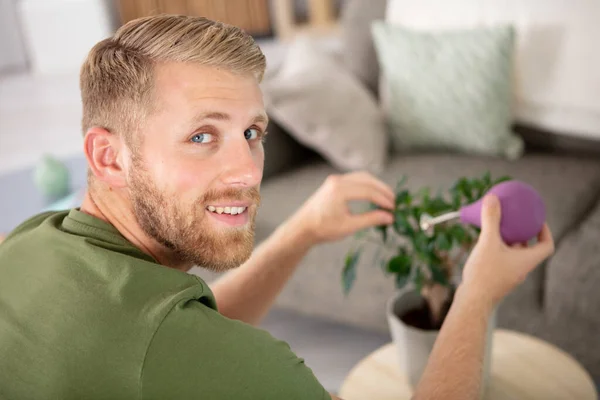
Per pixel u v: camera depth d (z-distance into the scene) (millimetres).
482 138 1947
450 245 1095
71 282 731
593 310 1466
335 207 1120
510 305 1589
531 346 1283
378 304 1725
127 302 699
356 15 2283
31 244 805
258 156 842
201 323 691
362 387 1231
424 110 1987
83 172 2746
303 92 1936
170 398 667
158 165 769
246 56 777
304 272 1812
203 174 768
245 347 699
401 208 1171
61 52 5711
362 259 1701
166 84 752
